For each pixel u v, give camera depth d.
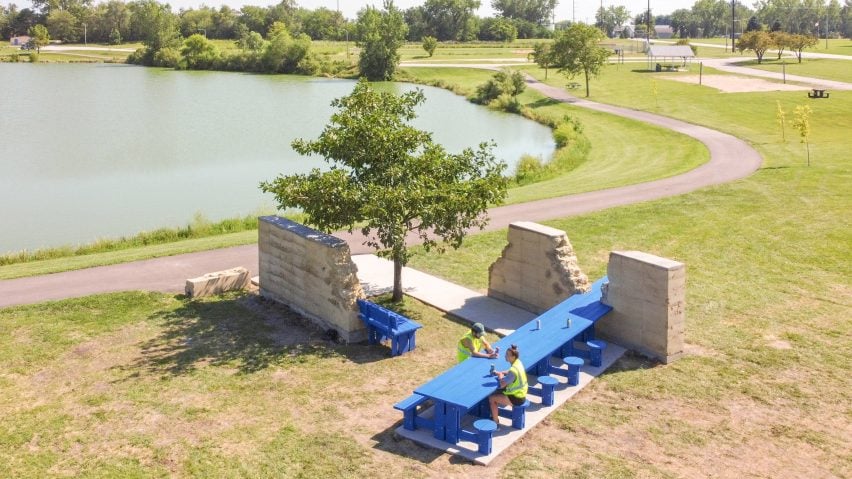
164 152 57.12
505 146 60.72
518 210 31.03
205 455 12.27
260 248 20.41
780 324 18.09
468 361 13.79
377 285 21.39
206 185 45.53
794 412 13.68
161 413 13.78
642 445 12.47
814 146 48.03
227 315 19.09
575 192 35.06
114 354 16.58
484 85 94.12
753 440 12.66
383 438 12.80
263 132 67.38
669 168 42.41
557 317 16.16
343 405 14.09
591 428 13.02
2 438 12.91
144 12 165.88
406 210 18.22
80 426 13.32
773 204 30.98
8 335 17.58
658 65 114.38
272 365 15.99
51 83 117.81
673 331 15.60
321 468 11.82
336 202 18.45
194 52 152.25
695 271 22.55
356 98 19.88
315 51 158.62
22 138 64.06
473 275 22.59
